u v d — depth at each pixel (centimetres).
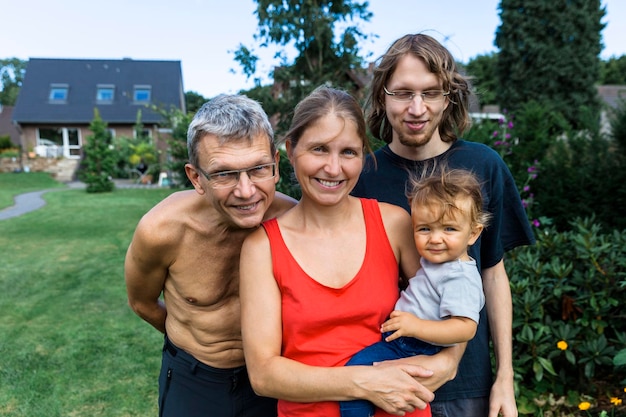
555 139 662
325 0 589
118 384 400
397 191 186
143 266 181
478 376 182
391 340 149
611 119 641
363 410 139
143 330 509
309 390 136
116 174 2553
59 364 432
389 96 177
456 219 150
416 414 152
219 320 185
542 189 629
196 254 175
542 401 318
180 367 196
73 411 362
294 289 145
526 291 325
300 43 592
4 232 1048
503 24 2355
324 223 154
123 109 2962
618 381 342
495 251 188
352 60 595
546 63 2230
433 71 169
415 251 163
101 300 600
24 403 371
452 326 146
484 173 183
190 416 195
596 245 352
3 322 528
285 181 411
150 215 172
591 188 612
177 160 931
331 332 146
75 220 1205
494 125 644
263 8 581
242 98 155
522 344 323
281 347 149
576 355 337
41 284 665
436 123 176
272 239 151
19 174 2627
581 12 2195
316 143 144
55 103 2959
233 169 145
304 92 564
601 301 322
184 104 3438
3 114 3819
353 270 150
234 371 191
